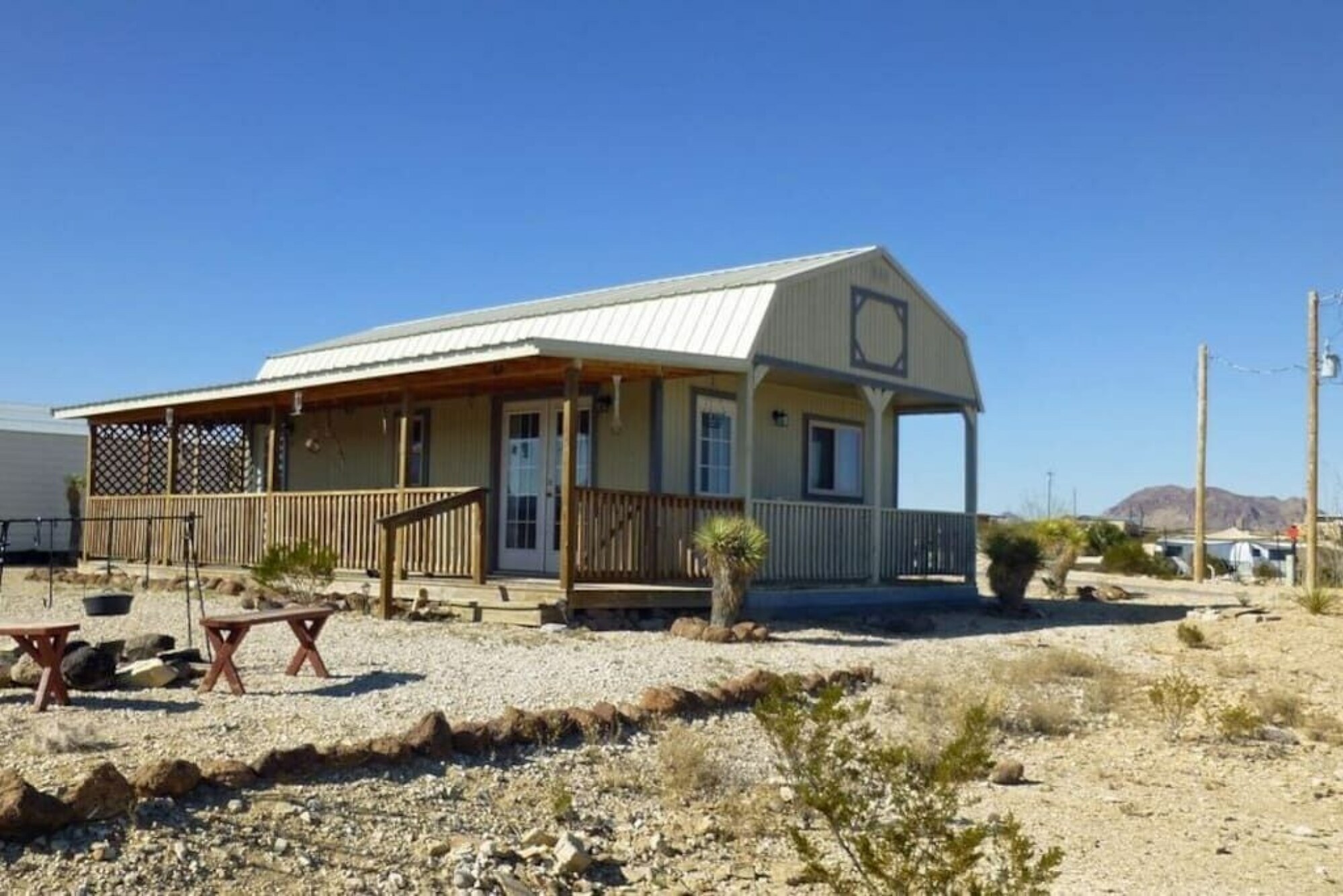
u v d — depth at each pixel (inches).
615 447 602.5
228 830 222.8
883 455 781.3
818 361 630.5
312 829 231.0
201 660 380.8
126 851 207.9
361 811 243.4
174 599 569.9
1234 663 521.7
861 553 669.9
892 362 691.4
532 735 301.4
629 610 528.7
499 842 239.9
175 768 230.4
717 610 510.9
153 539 722.2
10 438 967.6
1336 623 634.2
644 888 232.7
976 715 226.1
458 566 546.9
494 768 282.0
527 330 705.6
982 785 330.0
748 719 355.3
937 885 189.2
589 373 555.5
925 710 382.9
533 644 445.1
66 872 199.0
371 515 592.1
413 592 541.6
